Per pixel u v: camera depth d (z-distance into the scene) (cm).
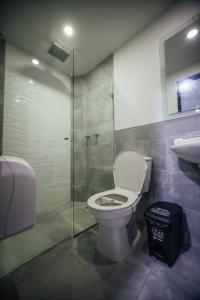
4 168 60
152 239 99
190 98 113
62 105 202
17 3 115
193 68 113
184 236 113
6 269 92
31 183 69
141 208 141
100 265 95
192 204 109
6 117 150
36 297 75
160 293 76
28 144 167
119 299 73
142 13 127
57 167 193
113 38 153
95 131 198
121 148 162
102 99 187
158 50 132
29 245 115
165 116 126
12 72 155
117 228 101
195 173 108
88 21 133
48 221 153
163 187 126
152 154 134
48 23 134
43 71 183
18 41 153
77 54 174
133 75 151
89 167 206
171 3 120
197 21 111
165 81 127
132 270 91
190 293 75
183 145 94
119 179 138
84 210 180
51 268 93
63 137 201
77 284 82
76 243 118
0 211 59
